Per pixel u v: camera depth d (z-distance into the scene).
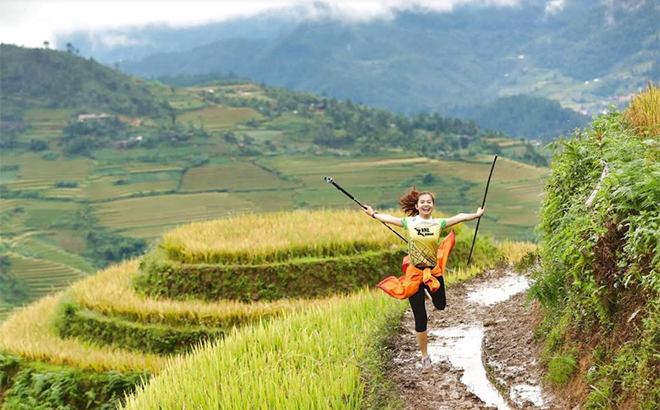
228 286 21.41
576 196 8.91
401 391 8.23
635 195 6.66
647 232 6.12
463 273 15.07
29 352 19.41
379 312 11.59
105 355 19.11
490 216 157.88
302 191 196.00
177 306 20.73
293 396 8.50
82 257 146.12
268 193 196.50
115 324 20.72
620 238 6.96
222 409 8.71
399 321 10.84
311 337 10.45
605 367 6.52
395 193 185.88
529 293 8.79
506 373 8.23
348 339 10.41
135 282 23.45
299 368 9.84
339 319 11.36
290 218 25.88
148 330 20.14
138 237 159.62
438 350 9.45
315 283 21.12
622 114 10.38
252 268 21.42
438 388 8.20
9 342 20.45
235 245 22.30
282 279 21.22
